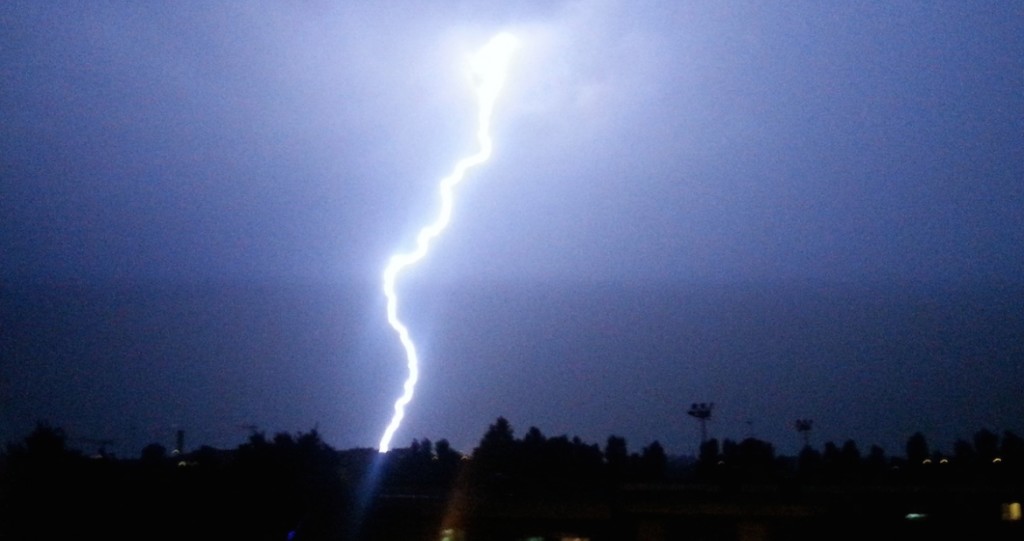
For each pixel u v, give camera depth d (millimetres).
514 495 23391
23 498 22922
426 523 22734
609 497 23188
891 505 22250
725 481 26641
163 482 24312
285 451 27188
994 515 21391
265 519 22781
